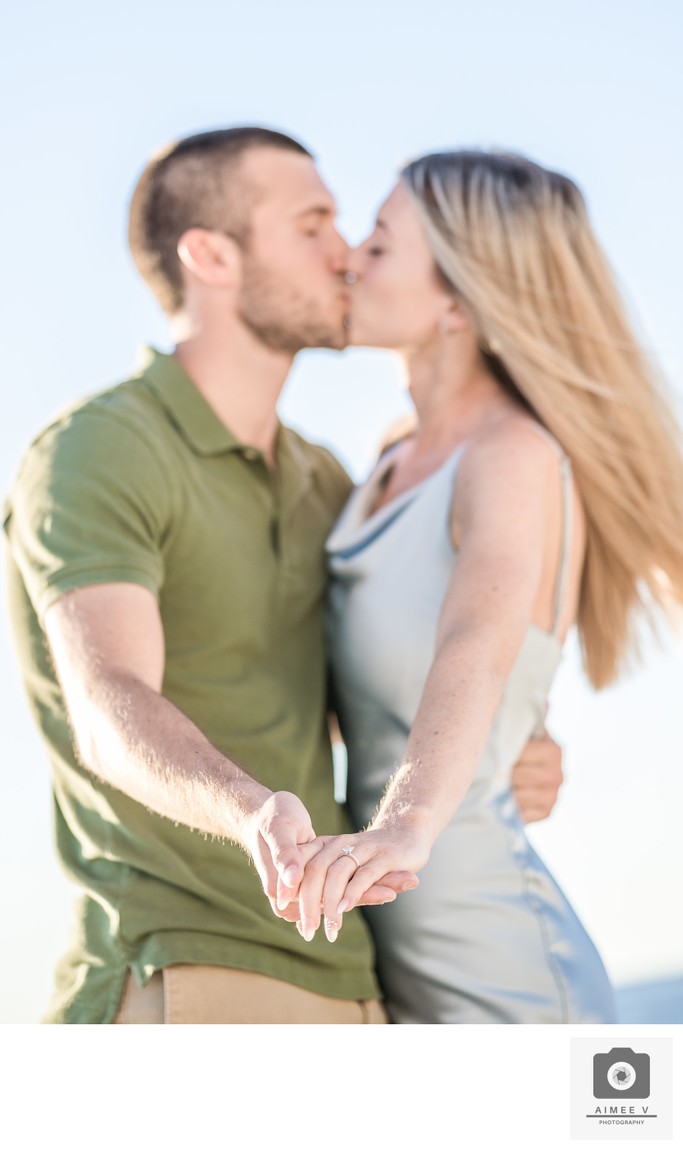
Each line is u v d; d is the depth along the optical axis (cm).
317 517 232
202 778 161
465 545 202
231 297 236
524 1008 205
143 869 196
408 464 229
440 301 227
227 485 218
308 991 197
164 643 205
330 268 241
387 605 213
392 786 164
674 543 229
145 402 218
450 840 211
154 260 244
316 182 244
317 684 218
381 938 214
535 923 211
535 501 207
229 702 207
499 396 227
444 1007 208
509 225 223
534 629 216
